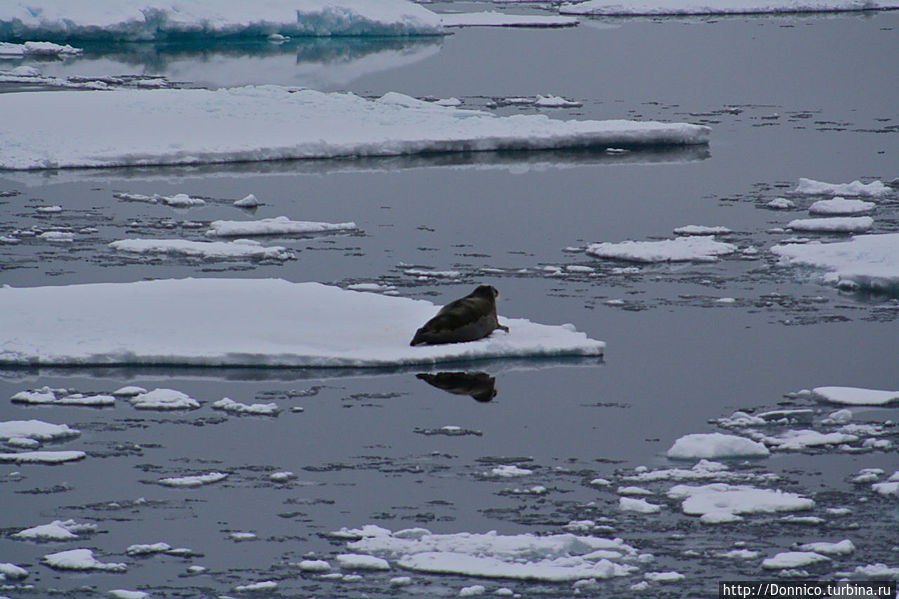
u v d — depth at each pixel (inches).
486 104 4104.3
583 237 2300.7
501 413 1320.1
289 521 1030.4
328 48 5738.2
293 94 3789.4
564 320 1718.8
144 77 4633.4
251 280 1779.0
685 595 887.7
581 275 2004.2
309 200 2640.3
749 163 3134.8
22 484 1104.2
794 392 1396.4
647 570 931.3
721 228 2361.0
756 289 1915.6
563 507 1063.6
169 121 3358.8
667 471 1143.6
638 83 4640.8
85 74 4672.7
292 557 957.2
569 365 1504.7
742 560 949.8
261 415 1304.1
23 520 1025.5
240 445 1211.2
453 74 4849.9
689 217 2490.2
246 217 2465.6
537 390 1401.3
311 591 895.1
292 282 1872.5
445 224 2402.8
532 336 1584.6
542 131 3405.5
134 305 1644.9
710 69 4997.5
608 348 1578.5
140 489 1097.4
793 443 1218.0
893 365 1504.7
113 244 2153.1
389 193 2726.4
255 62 5196.9
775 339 1625.2
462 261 2086.6
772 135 3582.7
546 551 959.6
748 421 1284.4
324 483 1118.4
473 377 1446.9
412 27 6205.7
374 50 5649.6
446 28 6579.7
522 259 2112.5
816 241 2274.9
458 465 1165.7
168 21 5807.1
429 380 1430.9
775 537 995.9
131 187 2753.4
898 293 1888.5
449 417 1305.4
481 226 2388.0
